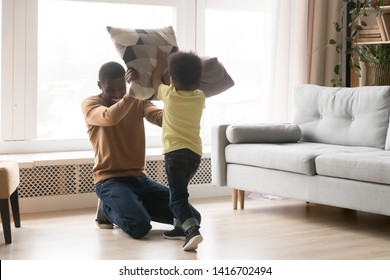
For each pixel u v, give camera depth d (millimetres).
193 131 3939
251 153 5055
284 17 6383
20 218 4938
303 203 5707
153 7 6070
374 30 6230
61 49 5738
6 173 4012
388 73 6262
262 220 4910
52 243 4098
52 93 5742
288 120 6426
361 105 5289
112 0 5852
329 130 5461
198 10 6266
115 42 4000
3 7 5426
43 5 5629
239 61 6523
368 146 5195
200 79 3996
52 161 5215
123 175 4426
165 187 4457
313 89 5723
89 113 4320
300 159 4637
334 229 4617
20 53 5523
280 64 6391
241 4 6453
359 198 4305
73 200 5371
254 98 6625
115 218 4277
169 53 4098
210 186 6012
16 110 5559
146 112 4344
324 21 6609
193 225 3877
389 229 4645
